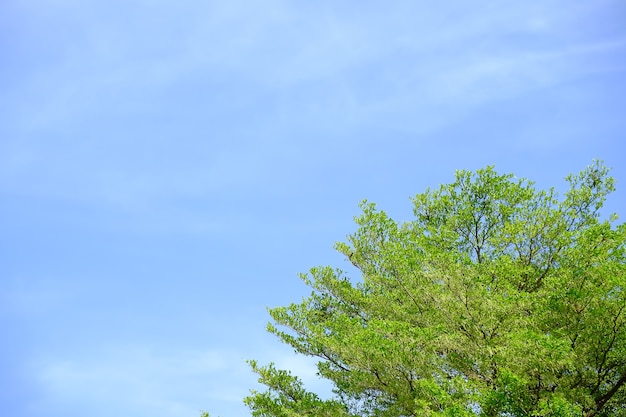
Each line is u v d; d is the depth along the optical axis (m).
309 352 16.39
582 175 15.88
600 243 12.67
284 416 14.75
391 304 14.62
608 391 12.12
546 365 10.98
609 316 11.58
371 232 16.56
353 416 14.35
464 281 12.40
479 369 12.34
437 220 17.70
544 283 13.28
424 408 10.95
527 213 15.97
